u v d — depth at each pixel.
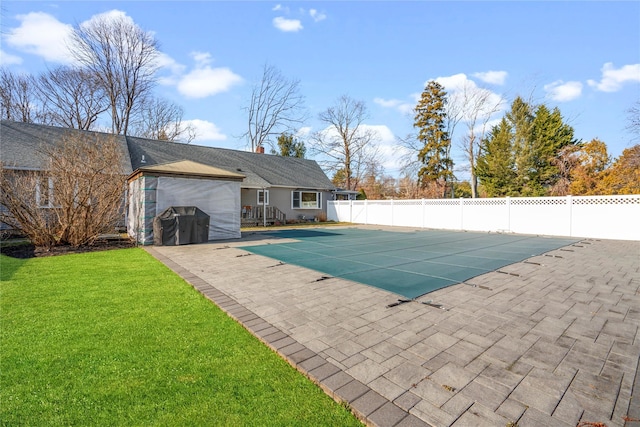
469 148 30.64
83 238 9.33
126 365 2.60
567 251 8.96
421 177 32.56
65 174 8.95
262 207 21.12
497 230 15.04
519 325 3.49
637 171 18.88
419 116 32.56
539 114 26.94
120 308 3.98
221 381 2.38
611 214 12.05
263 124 32.00
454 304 4.20
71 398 2.16
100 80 24.97
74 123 25.31
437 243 10.73
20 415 1.98
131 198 11.64
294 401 2.16
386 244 10.45
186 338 3.13
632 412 2.03
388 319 3.65
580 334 3.26
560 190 23.69
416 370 2.54
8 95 23.58
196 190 11.07
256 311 3.89
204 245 10.07
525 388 2.30
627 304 4.24
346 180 35.00
